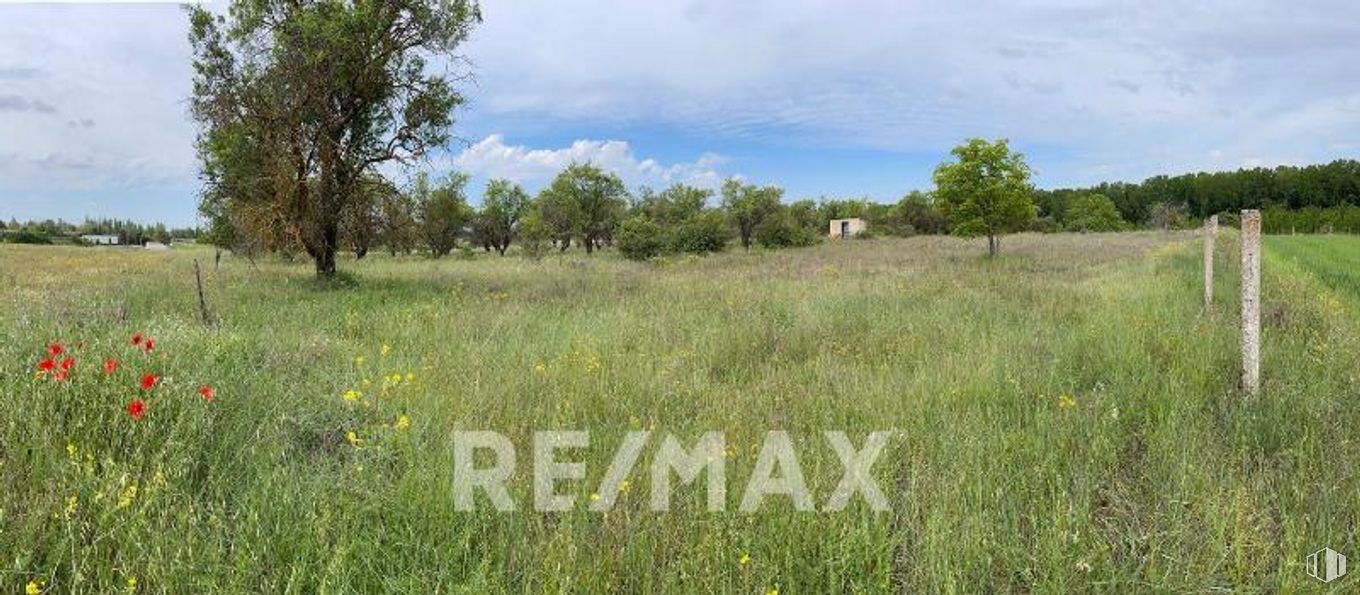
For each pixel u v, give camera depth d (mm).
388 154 17234
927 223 68438
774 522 3650
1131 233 59000
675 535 3564
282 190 15938
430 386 6027
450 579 3172
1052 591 3186
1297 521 3656
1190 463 4289
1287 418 5156
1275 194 89438
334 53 15422
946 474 4254
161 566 3010
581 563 3289
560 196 47719
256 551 3240
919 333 8836
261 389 5438
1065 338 8219
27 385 4562
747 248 44906
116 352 5527
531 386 6141
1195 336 7832
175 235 116750
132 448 4148
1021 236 53531
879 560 3330
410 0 16125
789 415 5566
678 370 7078
